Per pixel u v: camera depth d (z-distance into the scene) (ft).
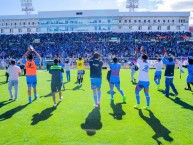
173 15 230.68
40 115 28.04
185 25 231.71
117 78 34.09
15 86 35.65
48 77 62.13
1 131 23.22
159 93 40.88
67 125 24.73
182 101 34.99
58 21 233.96
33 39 191.52
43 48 169.58
